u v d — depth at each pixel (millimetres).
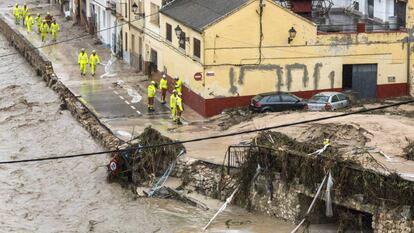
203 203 38875
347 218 34219
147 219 37969
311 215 35281
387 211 32375
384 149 38625
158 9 61750
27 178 43812
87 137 50812
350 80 56312
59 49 78000
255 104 51500
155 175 41531
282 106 51500
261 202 37406
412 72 57156
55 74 67000
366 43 55781
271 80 54156
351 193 33688
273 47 53656
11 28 88500
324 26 56812
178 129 49281
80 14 91750
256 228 36000
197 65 53562
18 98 62000
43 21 84375
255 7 52594
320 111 49281
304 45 54375
